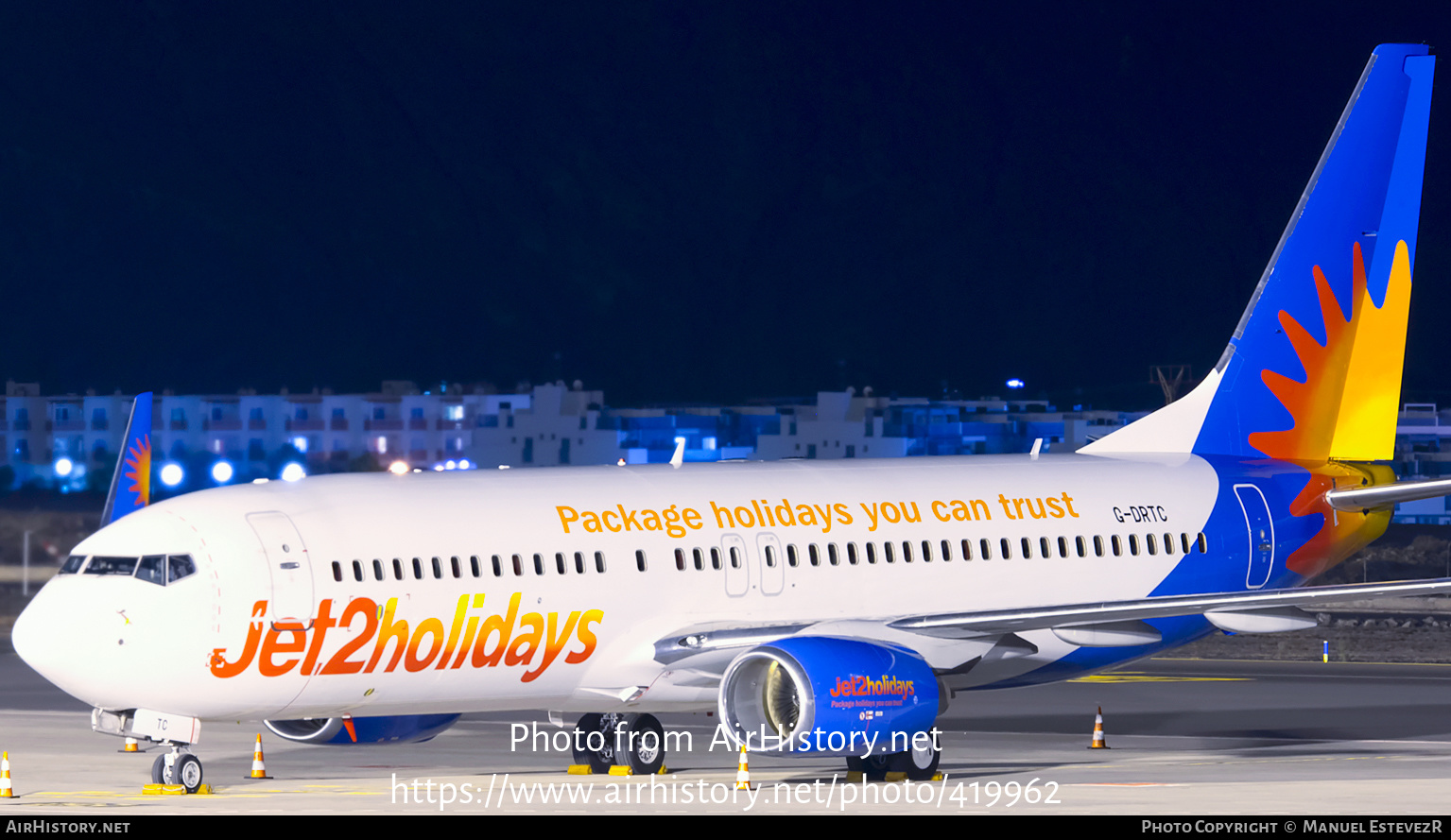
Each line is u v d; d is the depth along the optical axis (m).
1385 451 135.25
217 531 95.75
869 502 115.12
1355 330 133.38
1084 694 164.62
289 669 95.44
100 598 93.44
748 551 109.19
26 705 156.50
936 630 109.06
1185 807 85.75
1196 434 129.88
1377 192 133.25
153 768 97.62
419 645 98.38
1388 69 133.00
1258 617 115.94
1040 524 119.62
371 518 99.56
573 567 103.12
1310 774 105.81
